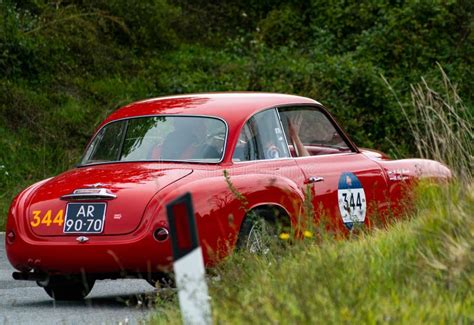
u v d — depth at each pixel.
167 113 21.69
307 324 11.96
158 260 19.05
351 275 14.38
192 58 59.12
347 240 18.89
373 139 54.03
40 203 20.09
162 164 20.69
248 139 21.19
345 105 54.25
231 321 12.83
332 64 55.72
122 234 19.16
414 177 24.12
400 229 17.73
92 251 19.27
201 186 19.38
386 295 13.52
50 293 21.58
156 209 19.08
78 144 46.62
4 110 46.53
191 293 11.88
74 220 19.58
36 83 50.19
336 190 22.20
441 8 62.41
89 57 54.16
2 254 30.33
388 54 61.00
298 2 68.06
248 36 65.19
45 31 53.28
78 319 18.30
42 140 45.78
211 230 19.20
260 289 14.58
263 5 69.19
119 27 58.41
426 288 13.73
